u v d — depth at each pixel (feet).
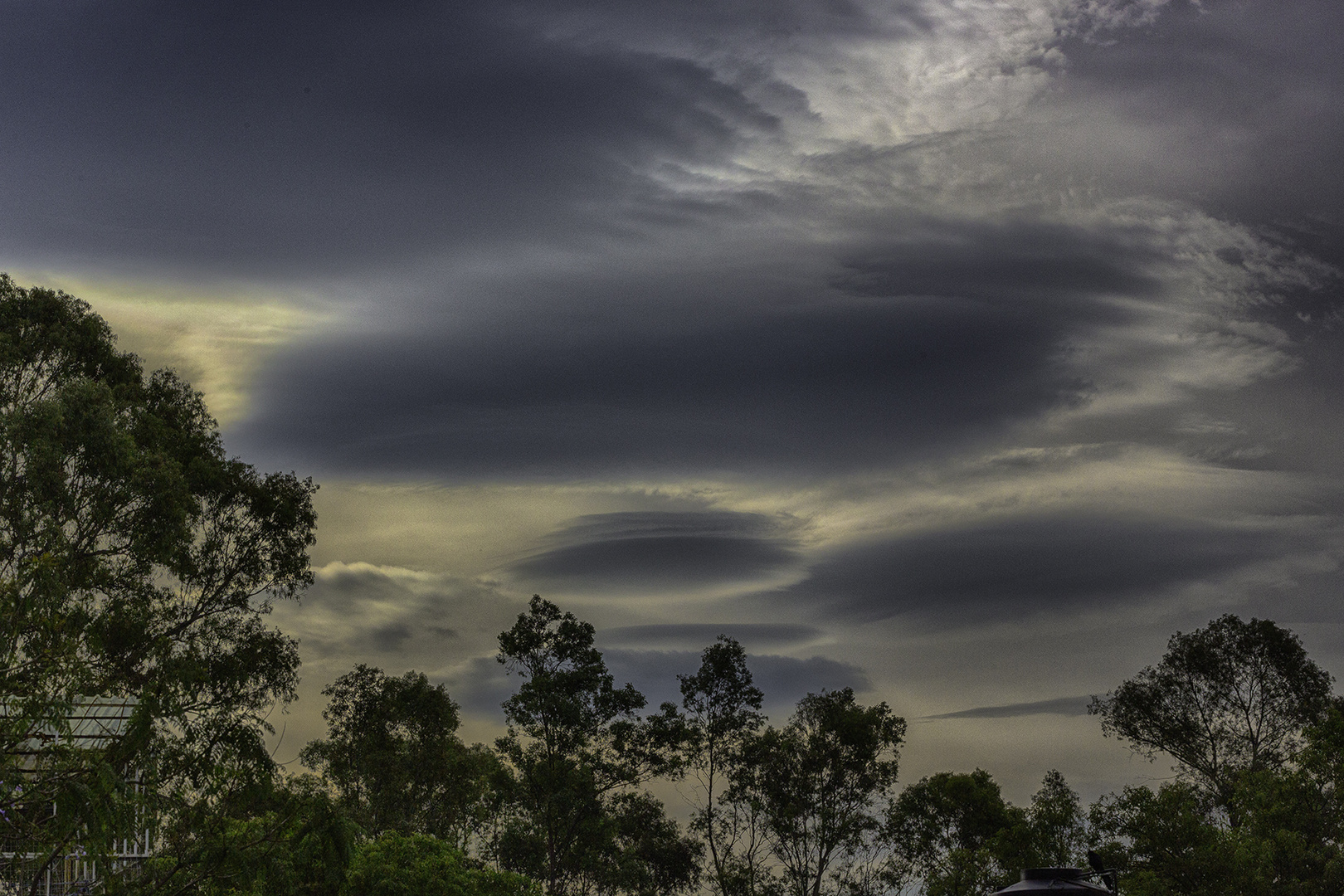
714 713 150.10
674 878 169.89
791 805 140.46
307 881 45.32
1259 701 148.36
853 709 143.23
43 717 33.04
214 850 32.01
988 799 129.29
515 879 100.07
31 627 35.88
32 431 87.97
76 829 31.58
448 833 149.89
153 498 95.25
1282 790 109.19
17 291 103.24
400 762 146.61
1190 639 152.56
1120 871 109.91
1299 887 102.22
